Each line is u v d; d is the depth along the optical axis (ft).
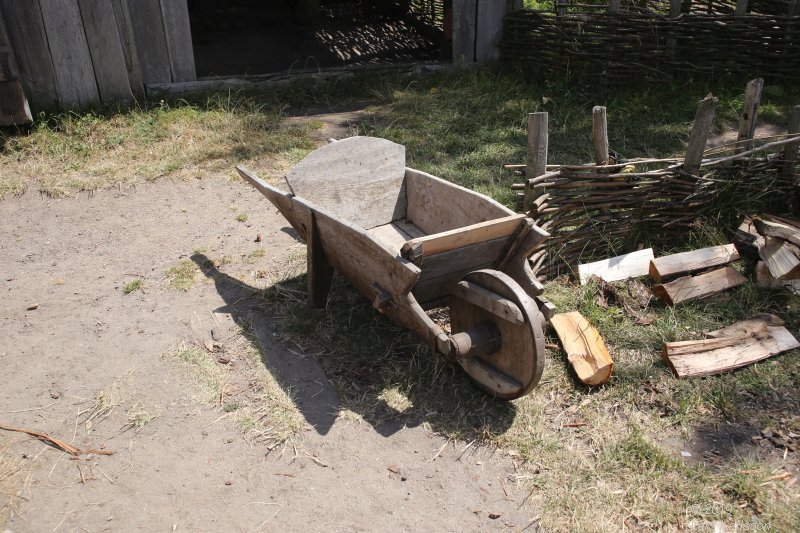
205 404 13.15
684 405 12.91
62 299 16.35
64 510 10.94
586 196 16.70
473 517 10.93
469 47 31.83
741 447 12.12
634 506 11.00
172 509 11.00
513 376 12.49
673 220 17.94
